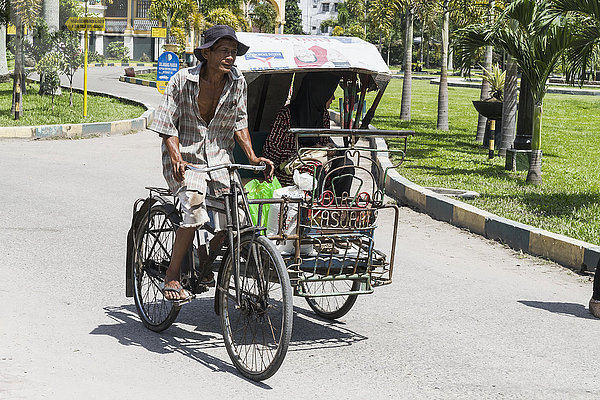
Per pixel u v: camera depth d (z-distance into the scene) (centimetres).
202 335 609
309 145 666
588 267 859
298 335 618
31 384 490
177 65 2955
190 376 522
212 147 562
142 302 635
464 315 688
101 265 805
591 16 1249
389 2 2788
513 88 1820
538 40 1367
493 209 1152
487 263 893
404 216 1161
